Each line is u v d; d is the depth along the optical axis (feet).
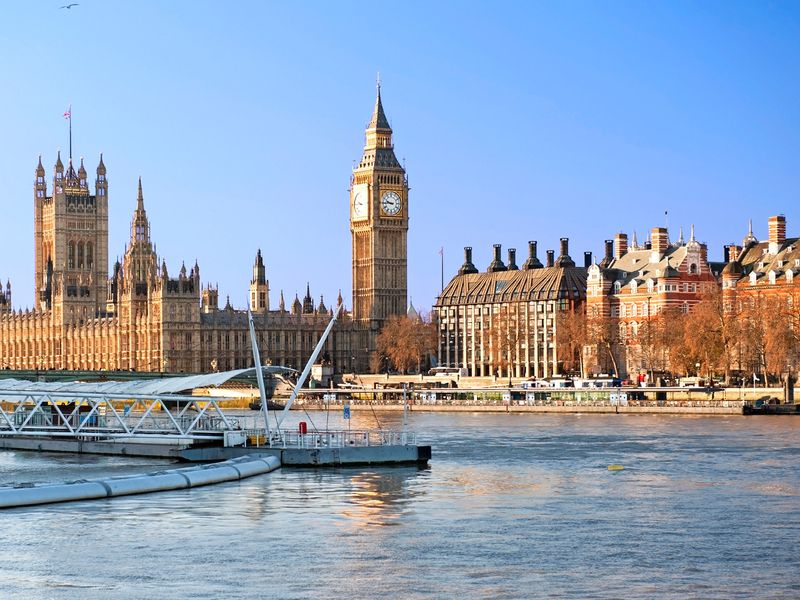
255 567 393.29
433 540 431.43
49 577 382.42
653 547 422.41
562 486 550.36
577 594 365.81
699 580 380.78
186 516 470.80
